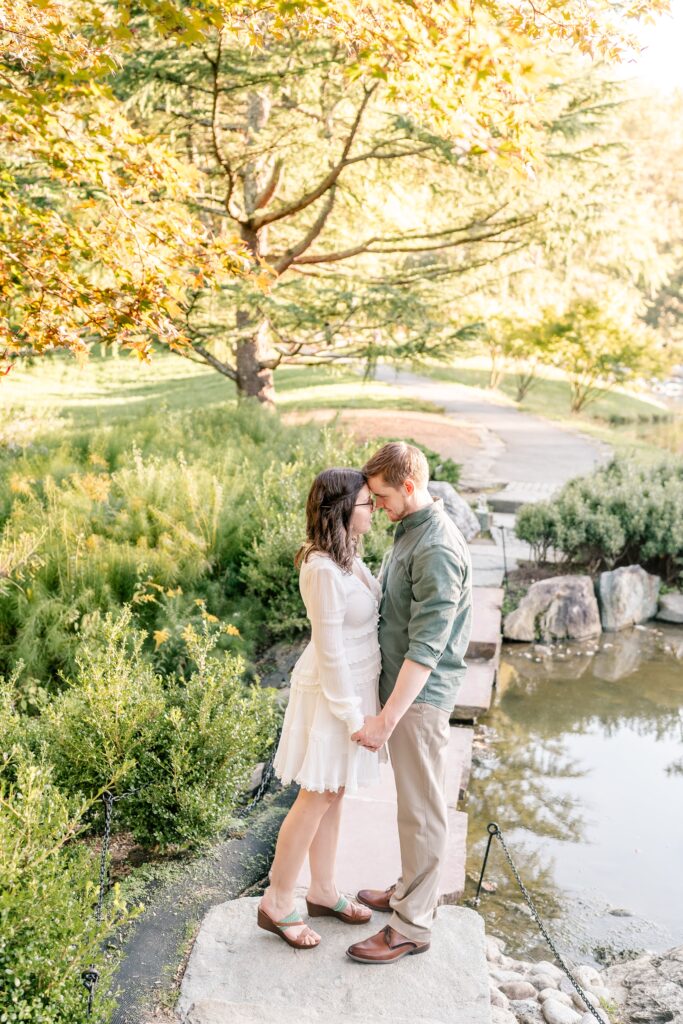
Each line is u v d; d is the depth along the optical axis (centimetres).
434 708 308
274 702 604
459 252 1606
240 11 430
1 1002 266
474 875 476
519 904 452
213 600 714
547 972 385
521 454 1839
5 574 653
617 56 476
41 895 287
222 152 1356
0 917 273
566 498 1003
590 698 730
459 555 301
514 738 650
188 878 405
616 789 576
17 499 793
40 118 489
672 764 614
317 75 1131
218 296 1223
